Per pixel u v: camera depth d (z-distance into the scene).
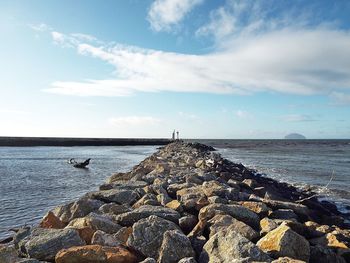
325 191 19.58
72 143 88.88
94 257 5.71
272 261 5.35
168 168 18.48
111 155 50.34
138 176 14.52
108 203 9.54
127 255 5.94
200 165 21.62
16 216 13.02
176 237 6.24
